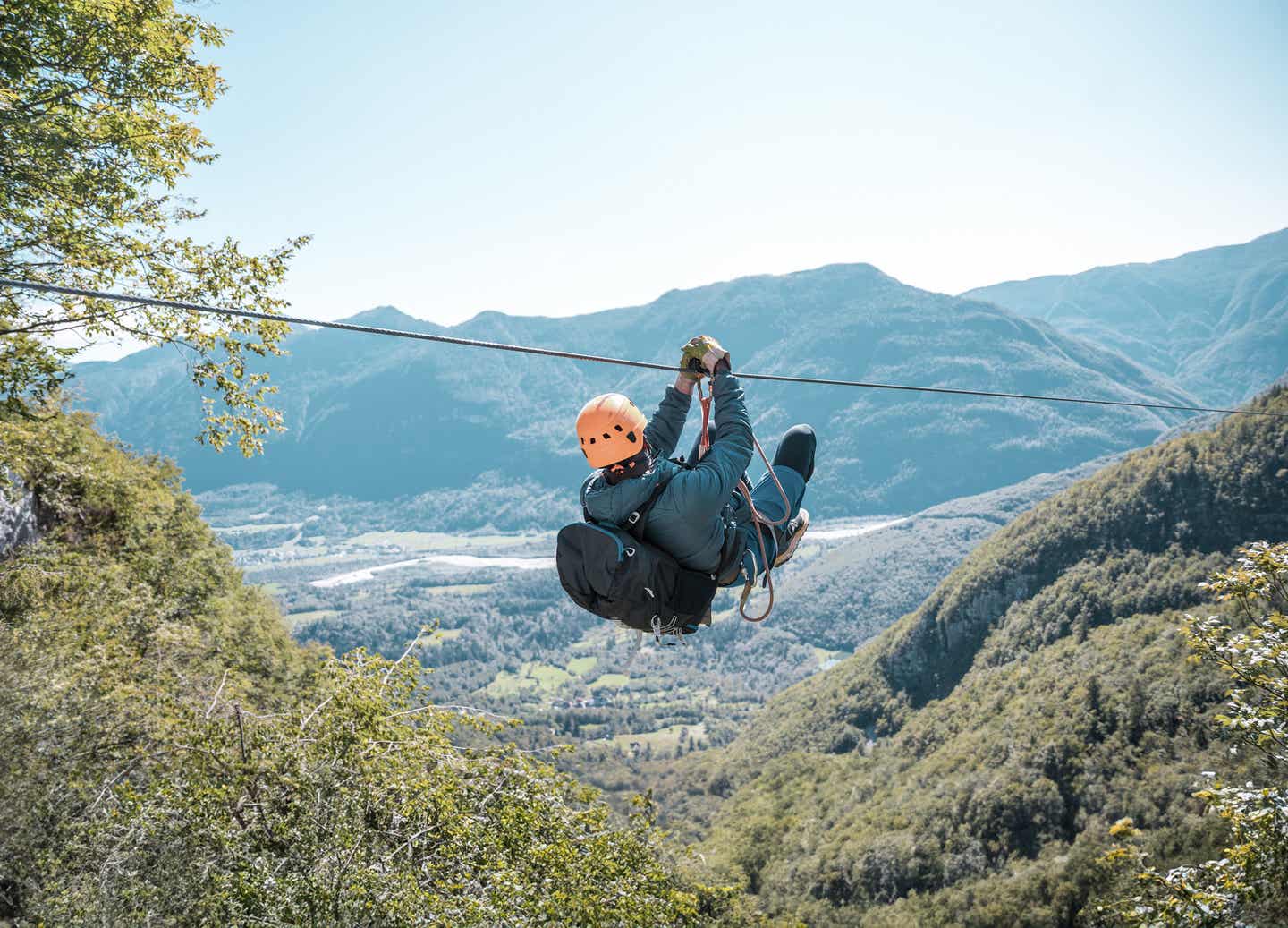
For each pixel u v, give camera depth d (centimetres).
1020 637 12069
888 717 13338
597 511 264
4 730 738
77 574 1364
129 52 1052
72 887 651
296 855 775
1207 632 1035
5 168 982
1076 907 6212
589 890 981
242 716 917
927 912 7181
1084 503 12912
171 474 2812
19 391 1095
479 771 1034
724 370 282
